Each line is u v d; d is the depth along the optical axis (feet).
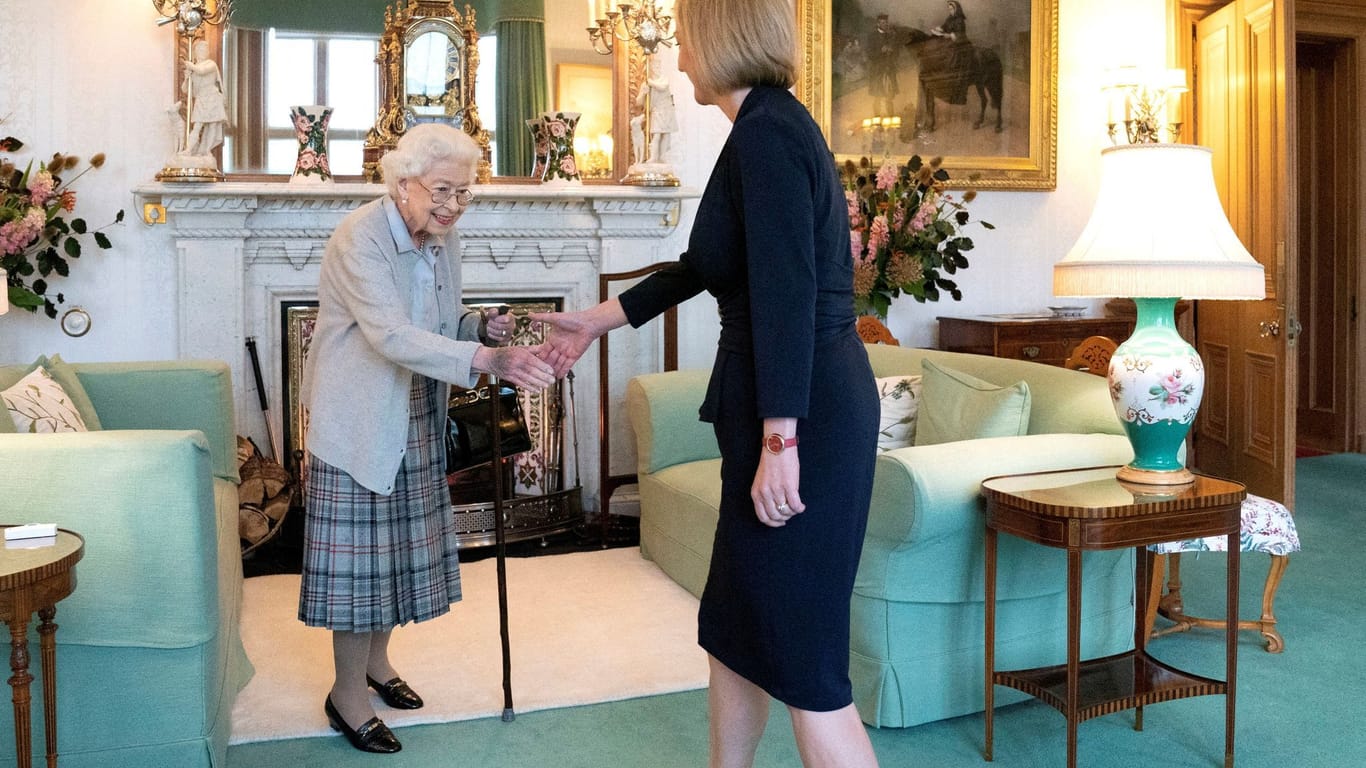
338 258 8.65
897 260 16.58
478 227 16.40
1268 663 10.85
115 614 7.81
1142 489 8.69
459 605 12.69
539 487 16.89
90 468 7.77
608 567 14.37
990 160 19.26
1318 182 23.76
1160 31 20.12
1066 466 9.70
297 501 15.67
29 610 6.58
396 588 8.96
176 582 7.91
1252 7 18.10
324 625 8.75
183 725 8.05
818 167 5.75
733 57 5.90
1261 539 10.58
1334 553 15.06
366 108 16.46
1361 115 22.72
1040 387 11.40
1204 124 19.79
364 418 8.64
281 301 16.01
